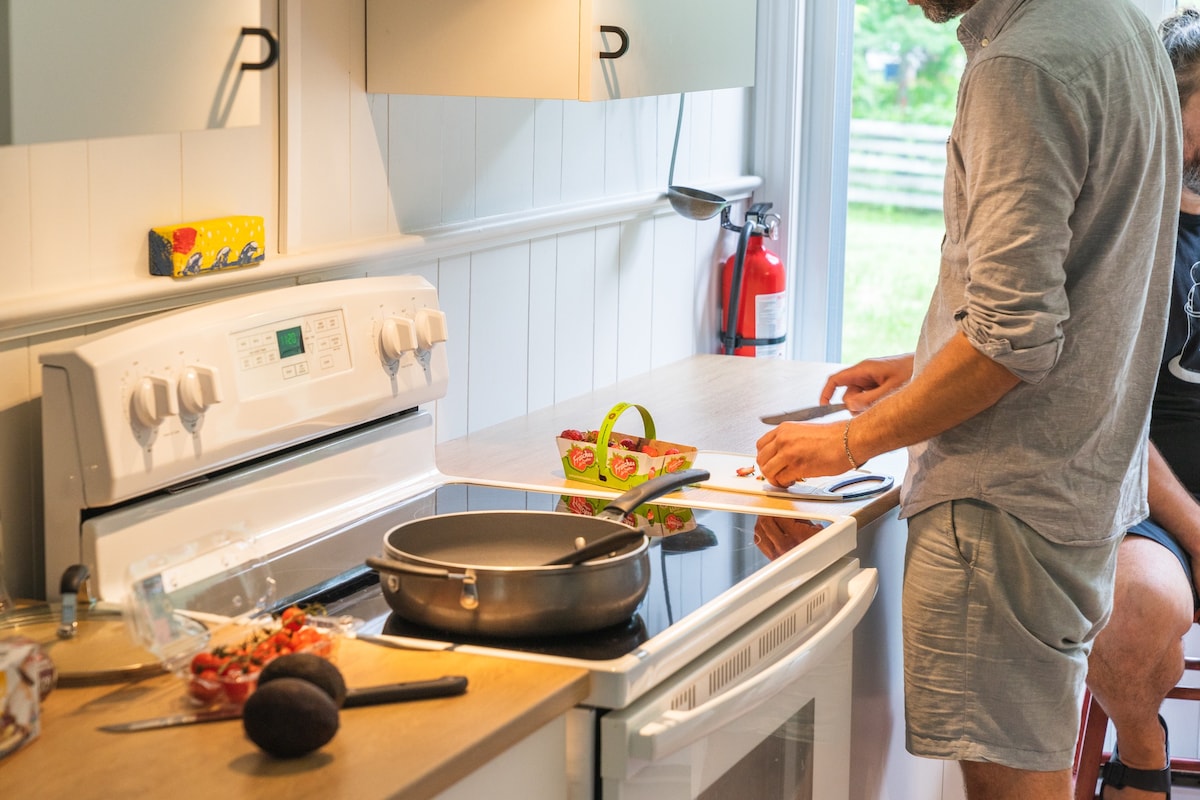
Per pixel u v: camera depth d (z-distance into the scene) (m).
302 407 1.61
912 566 1.69
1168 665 2.26
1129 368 1.64
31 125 1.10
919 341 1.73
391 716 1.10
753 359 2.86
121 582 1.41
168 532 1.46
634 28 1.88
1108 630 2.25
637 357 2.69
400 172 1.98
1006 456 1.58
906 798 2.15
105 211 1.52
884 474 1.98
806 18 3.11
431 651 1.25
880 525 1.92
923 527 1.67
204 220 1.65
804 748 1.62
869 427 1.65
